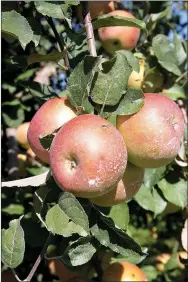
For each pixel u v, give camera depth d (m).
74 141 0.37
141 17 0.66
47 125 0.41
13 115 0.71
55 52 0.46
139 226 0.90
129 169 0.42
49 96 0.54
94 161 0.36
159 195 0.59
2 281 0.61
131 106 0.41
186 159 0.58
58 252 0.58
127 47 0.62
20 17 0.42
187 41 0.64
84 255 0.41
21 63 0.48
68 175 0.37
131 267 0.58
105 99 0.41
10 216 0.65
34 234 0.57
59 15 0.44
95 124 0.37
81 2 0.46
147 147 0.40
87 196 0.38
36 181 0.43
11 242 0.40
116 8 0.65
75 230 0.38
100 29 0.61
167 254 0.78
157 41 0.62
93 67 0.41
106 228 0.45
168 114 0.41
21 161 0.67
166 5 0.66
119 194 0.42
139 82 0.60
